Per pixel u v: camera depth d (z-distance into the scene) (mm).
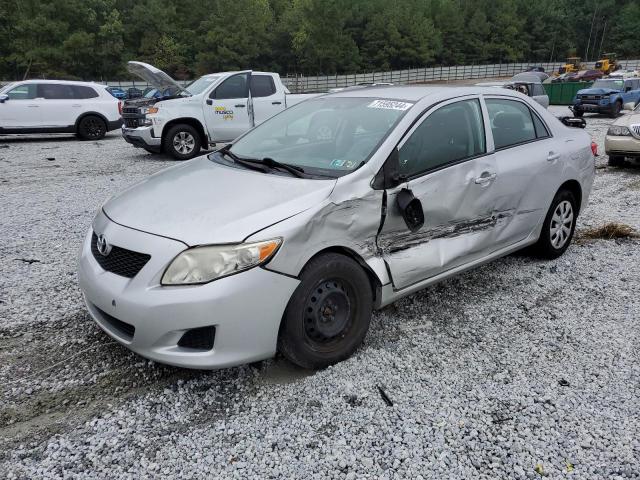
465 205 3799
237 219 2865
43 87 15211
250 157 3902
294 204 2975
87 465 2457
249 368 3209
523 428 2715
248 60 76562
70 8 64375
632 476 2410
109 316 3008
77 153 12867
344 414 2809
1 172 10023
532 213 4520
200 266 2717
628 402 2922
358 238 3191
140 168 10547
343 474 2410
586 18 110000
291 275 2873
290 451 2551
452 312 3986
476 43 96500
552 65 89125
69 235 5891
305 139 3885
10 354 3363
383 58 85312
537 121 4707
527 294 4320
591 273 4770
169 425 2729
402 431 2688
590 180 5176
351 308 3229
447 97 3916
